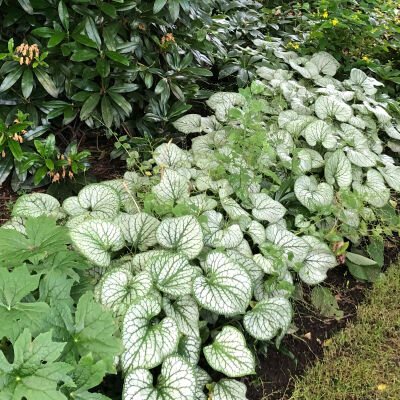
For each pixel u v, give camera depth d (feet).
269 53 13.65
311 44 14.74
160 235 7.24
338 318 8.39
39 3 8.75
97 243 6.86
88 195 7.95
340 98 11.90
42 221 6.05
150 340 5.95
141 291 6.37
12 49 8.53
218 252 7.04
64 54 8.78
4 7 8.98
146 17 9.86
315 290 8.59
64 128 10.37
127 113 9.80
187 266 6.73
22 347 4.64
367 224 9.74
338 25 13.46
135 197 8.97
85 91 9.77
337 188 9.76
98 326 5.28
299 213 9.32
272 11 15.51
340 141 10.71
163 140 10.72
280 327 6.89
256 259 7.56
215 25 12.13
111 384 6.24
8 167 9.21
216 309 6.44
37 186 9.70
